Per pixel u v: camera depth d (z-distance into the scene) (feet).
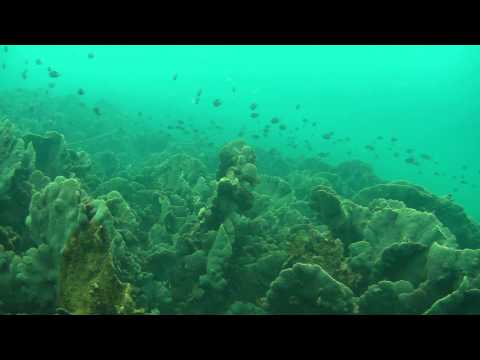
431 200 41.16
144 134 71.92
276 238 27.37
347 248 27.73
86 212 17.74
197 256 23.35
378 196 41.93
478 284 18.88
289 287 19.43
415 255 22.00
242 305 21.44
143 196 35.12
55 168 32.91
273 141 114.01
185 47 451.12
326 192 27.76
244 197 25.32
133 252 25.11
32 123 62.54
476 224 43.80
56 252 18.24
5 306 18.34
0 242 21.43
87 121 74.23
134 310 16.07
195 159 44.50
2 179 23.81
